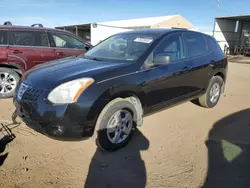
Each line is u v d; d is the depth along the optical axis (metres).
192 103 5.42
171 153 3.20
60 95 2.75
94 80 2.88
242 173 2.77
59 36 5.80
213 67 4.77
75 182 2.56
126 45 3.90
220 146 3.39
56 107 2.72
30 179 2.57
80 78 2.86
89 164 2.89
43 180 2.57
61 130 2.76
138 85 3.27
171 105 4.01
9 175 2.62
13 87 5.30
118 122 3.17
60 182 2.55
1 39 5.07
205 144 3.46
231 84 8.12
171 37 4.00
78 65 3.41
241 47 24.77
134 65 3.32
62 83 2.82
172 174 2.75
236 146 3.38
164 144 3.44
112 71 3.09
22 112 3.02
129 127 3.34
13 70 5.25
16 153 3.06
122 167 2.86
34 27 5.50
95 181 2.59
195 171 2.81
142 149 3.28
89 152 3.16
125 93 3.15
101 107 2.90
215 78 5.02
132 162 2.97
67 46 5.93
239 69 12.62
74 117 2.74
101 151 3.19
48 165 2.84
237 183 2.60
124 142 3.31
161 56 3.41
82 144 3.36
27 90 3.02
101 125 2.98
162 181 2.62
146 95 3.43
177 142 3.51
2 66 5.21
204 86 4.70
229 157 3.11
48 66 3.55
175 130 3.93
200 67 4.41
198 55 4.49
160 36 3.86
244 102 5.71
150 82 3.43
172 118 4.46
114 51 3.94
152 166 2.90
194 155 3.15
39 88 2.91
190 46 4.36
